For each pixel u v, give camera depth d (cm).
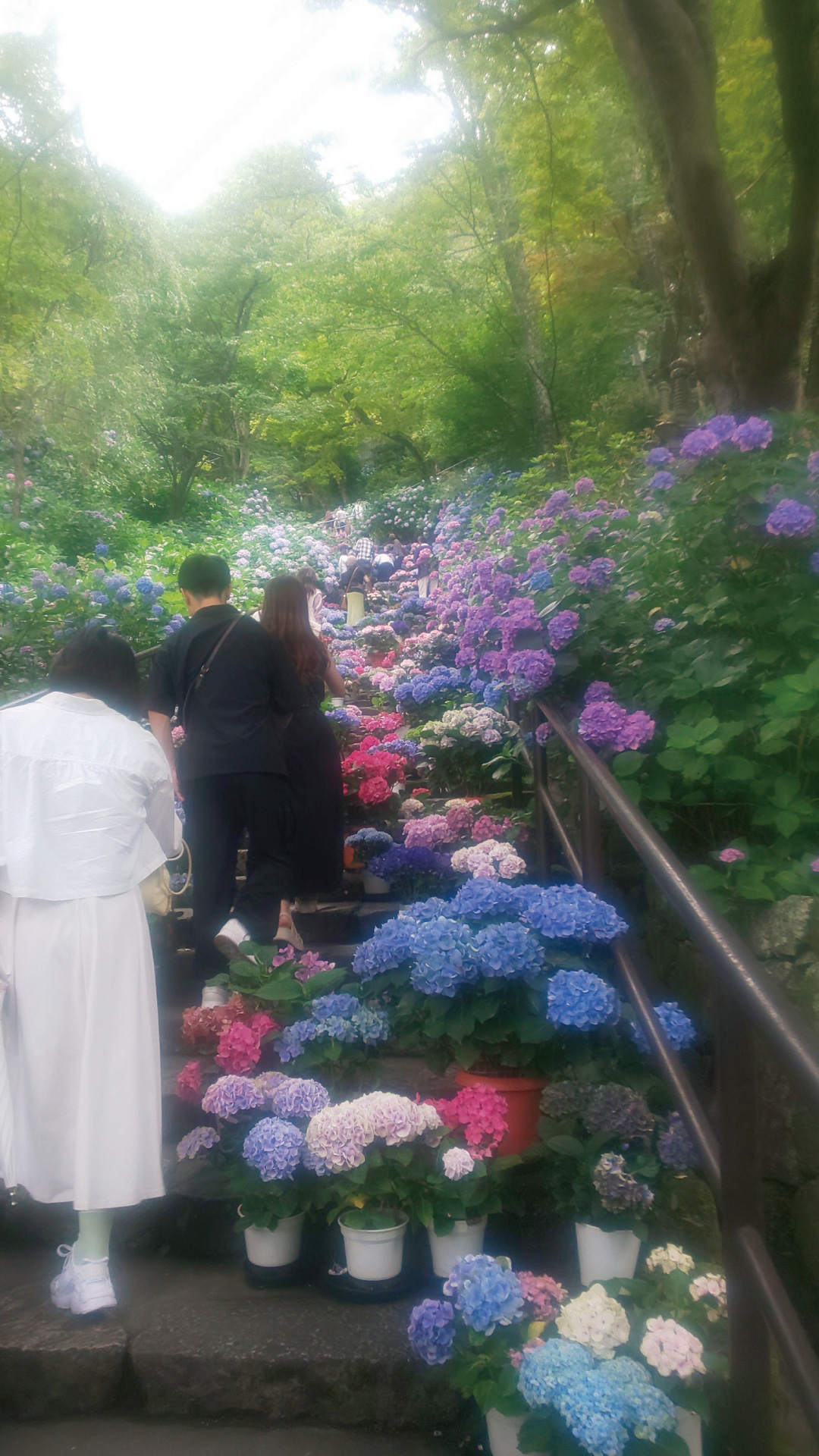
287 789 412
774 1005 143
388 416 2698
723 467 359
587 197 1100
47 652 657
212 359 2692
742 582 356
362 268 1784
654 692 353
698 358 624
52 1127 262
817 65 527
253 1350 244
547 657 382
